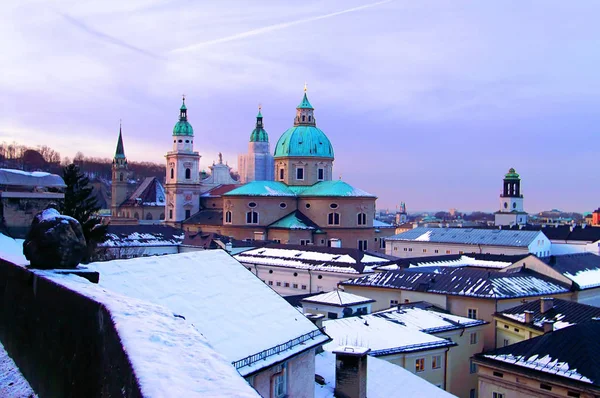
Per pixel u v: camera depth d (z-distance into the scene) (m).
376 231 169.12
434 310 69.94
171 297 27.27
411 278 77.19
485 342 62.47
